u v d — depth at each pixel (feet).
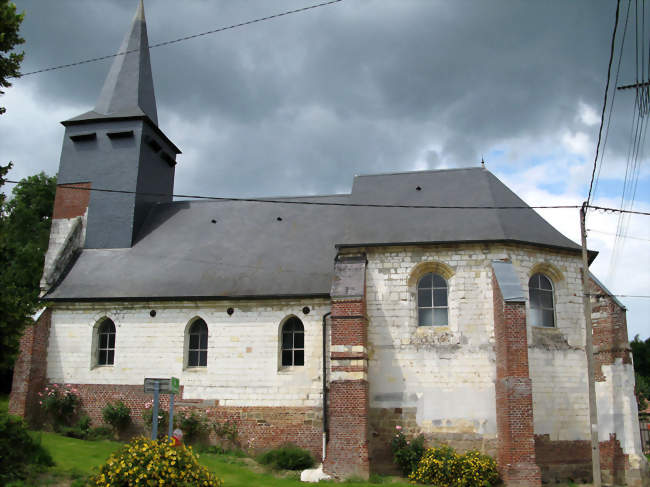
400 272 71.82
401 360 69.36
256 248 82.64
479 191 78.84
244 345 74.18
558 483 66.13
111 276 82.28
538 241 72.64
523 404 61.82
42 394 77.71
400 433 66.85
